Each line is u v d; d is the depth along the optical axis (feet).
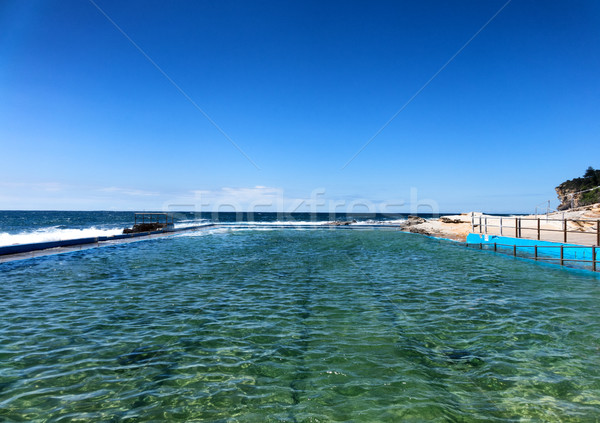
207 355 19.36
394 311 28.04
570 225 80.02
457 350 20.24
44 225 175.83
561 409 14.17
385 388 15.87
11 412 13.69
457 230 96.89
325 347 20.57
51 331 22.77
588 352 19.93
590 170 288.10
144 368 17.67
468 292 34.65
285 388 15.83
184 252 66.69
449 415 13.75
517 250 63.52
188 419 13.43
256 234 118.93
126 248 72.49
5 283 37.50
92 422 13.15
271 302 30.66
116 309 28.07
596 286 37.45
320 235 115.96
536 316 26.73
